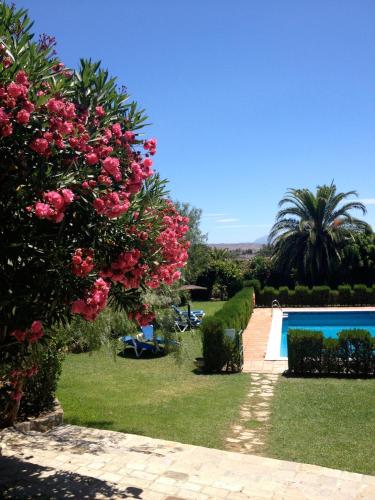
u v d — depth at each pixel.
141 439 7.59
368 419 9.00
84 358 15.41
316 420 9.05
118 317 8.20
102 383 12.40
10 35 4.14
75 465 6.27
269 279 35.88
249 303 24.42
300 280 34.84
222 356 13.59
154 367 14.30
